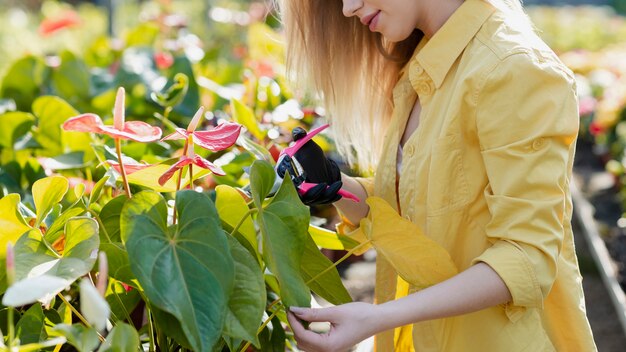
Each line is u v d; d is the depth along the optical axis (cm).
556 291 175
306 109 325
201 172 175
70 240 143
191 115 344
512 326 167
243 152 263
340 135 219
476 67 162
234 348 146
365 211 205
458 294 152
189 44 458
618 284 463
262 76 367
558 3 2311
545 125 155
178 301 131
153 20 525
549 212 154
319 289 171
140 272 131
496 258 154
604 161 788
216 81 438
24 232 153
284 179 150
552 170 156
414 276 160
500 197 157
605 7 2311
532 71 157
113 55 484
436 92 174
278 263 144
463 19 171
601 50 1234
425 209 173
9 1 1238
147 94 360
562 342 179
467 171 166
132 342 125
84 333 122
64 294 189
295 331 145
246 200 180
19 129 281
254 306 139
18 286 112
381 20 174
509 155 157
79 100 383
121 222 134
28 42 767
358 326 146
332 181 175
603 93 912
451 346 171
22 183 265
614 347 381
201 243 137
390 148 191
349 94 209
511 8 178
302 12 203
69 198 209
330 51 204
